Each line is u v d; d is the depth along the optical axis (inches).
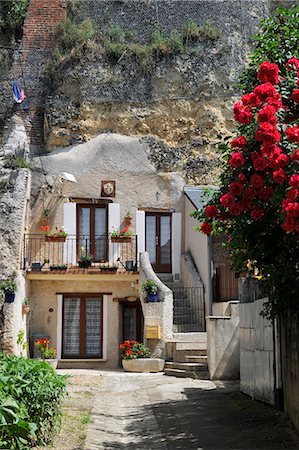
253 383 369.4
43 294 657.6
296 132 226.1
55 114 738.2
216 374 470.0
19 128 759.1
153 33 790.5
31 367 231.8
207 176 727.1
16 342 570.9
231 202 252.5
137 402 378.3
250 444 253.0
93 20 817.5
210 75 761.0
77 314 657.0
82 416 313.7
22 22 839.7
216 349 472.1
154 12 814.5
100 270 645.9
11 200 649.6
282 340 311.6
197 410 338.3
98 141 725.3
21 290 598.9
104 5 824.9
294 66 271.7
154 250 713.6
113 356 644.1
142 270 620.7
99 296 658.2
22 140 742.5
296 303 277.7
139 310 665.6
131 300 648.4
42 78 785.6
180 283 689.0
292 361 282.8
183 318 632.4
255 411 323.0
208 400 371.9
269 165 237.1
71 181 701.3
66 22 794.2
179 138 745.6
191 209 681.6
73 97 745.0
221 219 284.2
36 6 820.6
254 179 244.5
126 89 751.7
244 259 313.9
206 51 770.2
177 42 765.3
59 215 694.5
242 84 328.2
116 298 653.3
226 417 313.0
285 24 303.7
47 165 709.9
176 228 715.4
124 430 296.4
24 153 730.8
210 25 785.6
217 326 473.7
